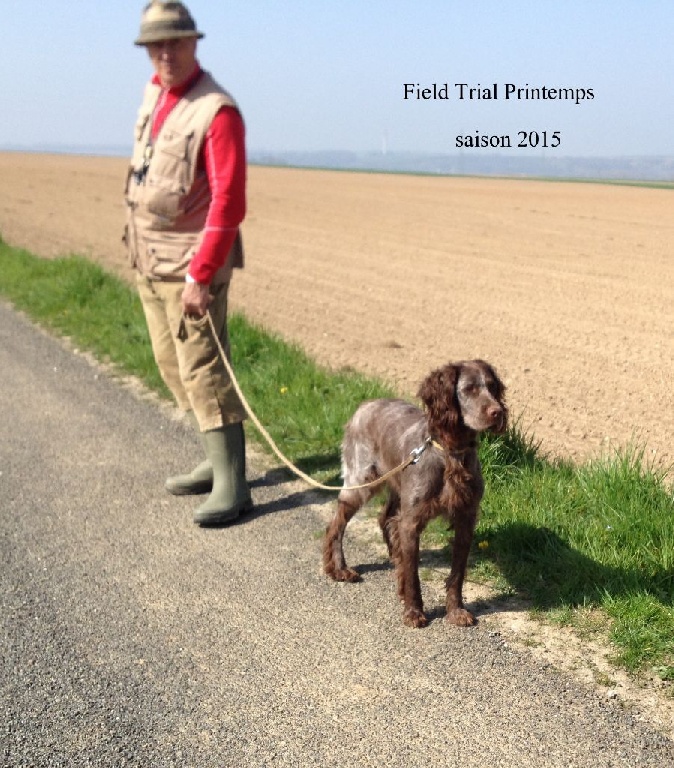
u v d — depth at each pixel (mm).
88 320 11141
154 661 3998
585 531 4824
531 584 4547
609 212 35312
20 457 6785
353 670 3889
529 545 4844
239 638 4180
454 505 4152
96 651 4090
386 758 3307
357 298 14438
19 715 3625
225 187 4922
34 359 9719
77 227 24734
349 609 4441
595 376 9188
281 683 3805
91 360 9641
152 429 7391
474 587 4602
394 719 3531
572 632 4102
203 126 4930
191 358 5391
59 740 3465
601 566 4496
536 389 8633
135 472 6449
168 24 4766
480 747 3346
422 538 5168
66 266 14188
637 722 3463
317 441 6777
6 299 13211
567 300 14352
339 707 3623
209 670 3918
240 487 5574
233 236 5055
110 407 7988
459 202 40969
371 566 4934
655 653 3855
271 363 8602
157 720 3572
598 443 6875
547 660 3902
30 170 64750
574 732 3416
